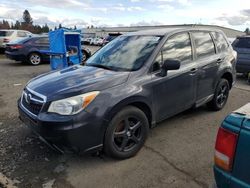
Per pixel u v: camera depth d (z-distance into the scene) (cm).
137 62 399
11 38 1900
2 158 373
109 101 332
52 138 317
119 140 358
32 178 328
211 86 516
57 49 967
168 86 410
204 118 523
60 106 317
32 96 353
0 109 587
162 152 387
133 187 308
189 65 453
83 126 315
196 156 376
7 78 963
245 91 768
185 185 310
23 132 458
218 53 538
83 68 425
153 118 397
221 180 183
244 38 935
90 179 324
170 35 439
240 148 172
